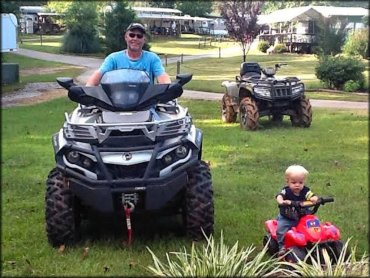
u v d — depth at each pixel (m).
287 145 7.41
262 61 27.31
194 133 3.61
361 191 5.00
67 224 3.51
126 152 3.35
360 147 7.32
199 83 17.31
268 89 8.84
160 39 46.47
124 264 3.30
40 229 3.98
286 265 3.04
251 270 2.87
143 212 3.43
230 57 30.25
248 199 4.72
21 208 4.53
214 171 5.86
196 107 12.04
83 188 3.33
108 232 3.91
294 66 24.45
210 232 3.62
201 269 2.86
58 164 3.40
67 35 32.72
